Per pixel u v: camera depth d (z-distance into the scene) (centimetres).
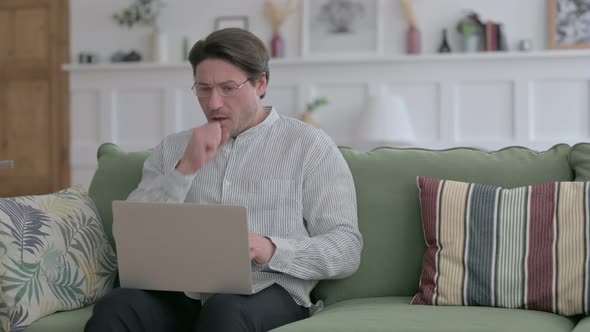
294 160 189
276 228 185
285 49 539
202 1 551
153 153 203
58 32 574
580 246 168
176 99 552
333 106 532
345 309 174
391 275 194
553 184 177
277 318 168
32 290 173
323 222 184
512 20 508
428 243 186
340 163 191
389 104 487
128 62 555
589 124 493
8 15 583
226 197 188
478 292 173
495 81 505
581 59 492
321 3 532
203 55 185
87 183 572
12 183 584
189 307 181
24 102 580
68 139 573
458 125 512
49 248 182
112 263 200
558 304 167
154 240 162
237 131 190
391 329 148
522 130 501
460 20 513
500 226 175
